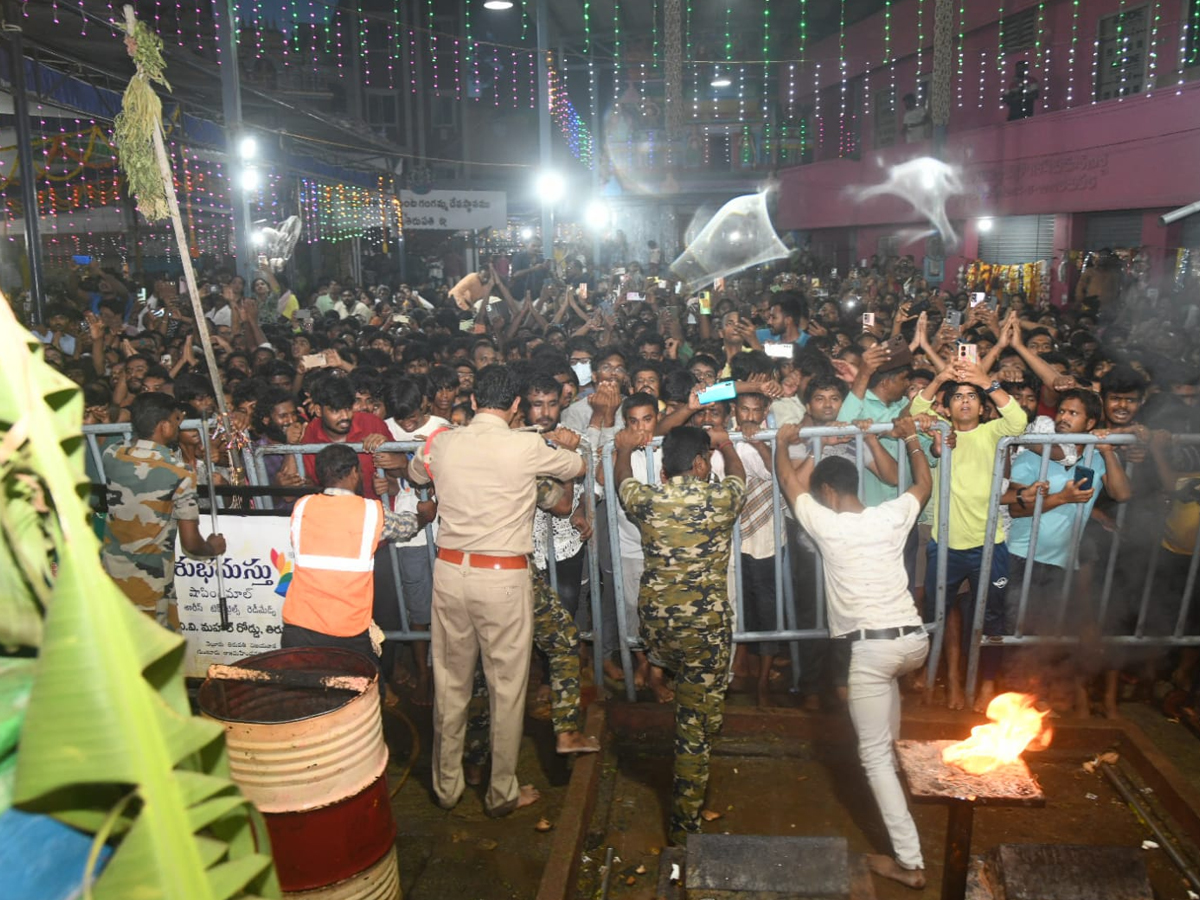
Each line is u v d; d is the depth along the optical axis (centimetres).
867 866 365
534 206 3644
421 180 2419
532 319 1336
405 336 1027
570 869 383
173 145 1453
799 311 842
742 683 550
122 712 106
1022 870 353
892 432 456
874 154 2662
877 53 2891
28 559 117
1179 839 408
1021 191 2067
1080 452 512
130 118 434
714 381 679
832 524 402
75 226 1533
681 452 408
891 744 379
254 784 323
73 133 1367
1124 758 466
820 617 508
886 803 382
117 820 113
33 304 1017
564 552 523
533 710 523
